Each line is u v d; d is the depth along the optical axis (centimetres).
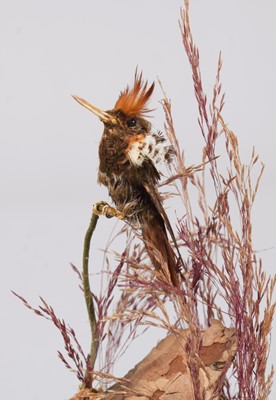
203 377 113
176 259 115
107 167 114
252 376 113
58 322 113
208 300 115
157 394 113
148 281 112
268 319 113
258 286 113
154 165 114
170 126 114
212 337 113
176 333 113
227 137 114
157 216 114
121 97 114
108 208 113
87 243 114
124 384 113
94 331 114
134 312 112
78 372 114
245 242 113
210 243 114
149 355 114
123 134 114
